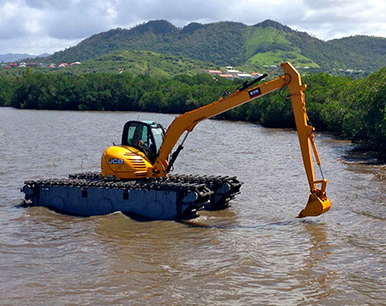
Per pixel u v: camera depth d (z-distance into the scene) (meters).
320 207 17.67
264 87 18.06
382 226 17.66
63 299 11.56
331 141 52.22
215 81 155.75
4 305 11.25
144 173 19.89
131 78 146.50
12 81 161.00
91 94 135.12
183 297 11.64
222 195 20.59
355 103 46.25
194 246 15.34
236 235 16.58
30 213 19.34
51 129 68.50
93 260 14.07
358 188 24.88
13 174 30.12
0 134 58.88
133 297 11.64
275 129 72.94
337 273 13.14
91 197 19.39
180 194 18.25
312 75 87.75
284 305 11.27
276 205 21.41
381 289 12.11
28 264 13.83
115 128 71.31
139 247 15.23
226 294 11.81
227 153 41.75
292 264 13.80
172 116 106.19
